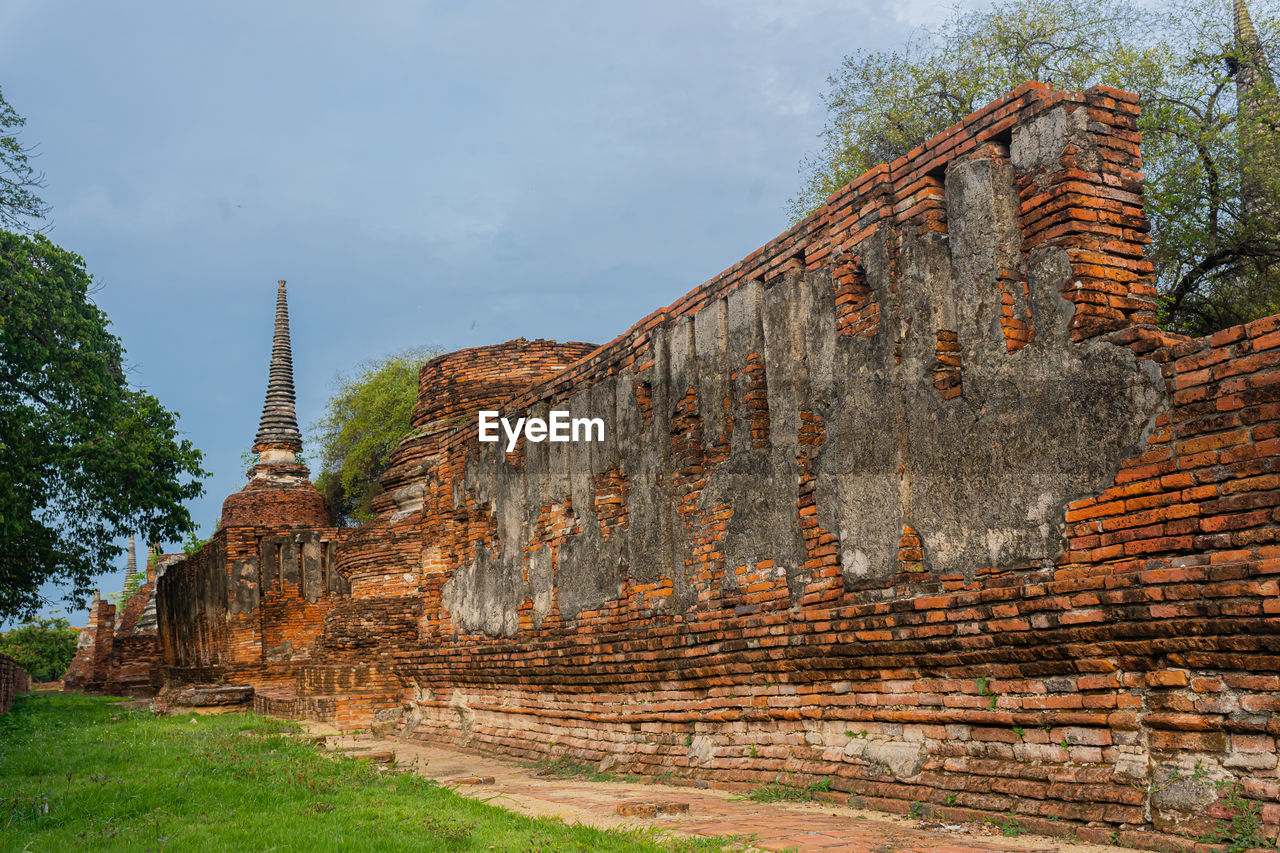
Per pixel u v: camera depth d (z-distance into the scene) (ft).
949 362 25.57
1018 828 21.62
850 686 27.76
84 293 76.33
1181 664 19.77
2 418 68.64
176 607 121.39
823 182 67.05
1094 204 23.27
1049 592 21.95
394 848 22.15
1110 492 21.38
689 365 36.58
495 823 25.54
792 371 31.14
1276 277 50.11
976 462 24.50
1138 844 19.52
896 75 64.08
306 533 95.66
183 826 25.30
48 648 238.48
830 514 29.04
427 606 57.06
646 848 21.30
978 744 23.94
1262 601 18.19
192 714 72.84
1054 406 22.75
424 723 55.01
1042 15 60.39
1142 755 20.40
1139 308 23.06
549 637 44.11
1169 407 20.48
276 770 35.22
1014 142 24.62
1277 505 18.43
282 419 110.83
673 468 36.96
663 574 36.76
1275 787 18.10
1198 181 50.03
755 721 31.48
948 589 24.99
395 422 115.85
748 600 32.19
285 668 92.48
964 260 25.38
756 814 25.41
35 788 31.78
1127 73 53.78
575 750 40.70
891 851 20.06
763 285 33.58
